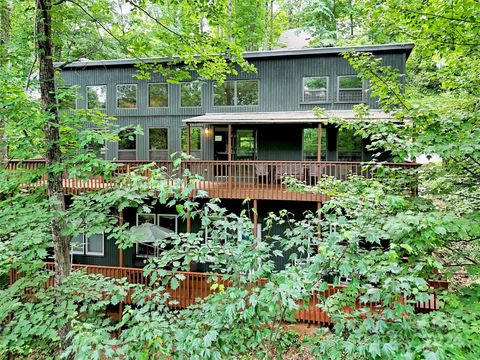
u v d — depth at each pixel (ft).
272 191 29.68
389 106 16.08
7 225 14.46
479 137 11.93
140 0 19.29
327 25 69.31
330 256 8.48
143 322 10.16
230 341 9.48
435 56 22.48
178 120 43.52
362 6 18.49
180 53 20.74
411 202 14.20
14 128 14.30
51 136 16.24
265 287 9.23
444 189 15.80
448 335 8.70
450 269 15.08
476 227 10.43
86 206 15.71
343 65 38.24
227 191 30.50
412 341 8.03
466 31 16.30
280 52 38.91
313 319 23.15
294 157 39.04
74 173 14.32
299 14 74.18
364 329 8.92
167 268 31.22
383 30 17.99
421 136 13.03
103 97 45.27
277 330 10.03
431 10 15.65
